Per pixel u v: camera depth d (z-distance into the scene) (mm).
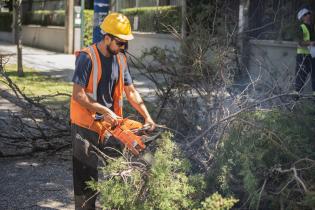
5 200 5320
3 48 26438
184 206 4289
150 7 18578
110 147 4406
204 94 5820
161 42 17141
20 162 6617
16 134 7289
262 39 13141
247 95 5582
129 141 4223
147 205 4105
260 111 5082
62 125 7043
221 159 4910
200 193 4602
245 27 11062
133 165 4230
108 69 4363
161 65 6508
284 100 5668
